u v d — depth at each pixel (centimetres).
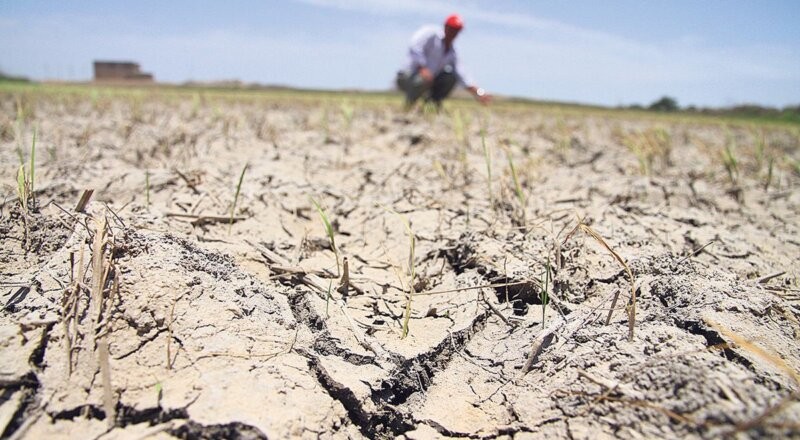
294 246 239
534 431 138
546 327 178
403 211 281
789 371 139
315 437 135
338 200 298
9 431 126
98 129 502
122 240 174
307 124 617
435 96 706
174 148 409
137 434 127
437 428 150
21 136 422
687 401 122
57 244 192
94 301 152
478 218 268
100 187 274
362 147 462
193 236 219
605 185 346
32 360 139
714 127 1116
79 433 127
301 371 153
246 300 171
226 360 146
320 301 191
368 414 148
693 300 173
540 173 389
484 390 161
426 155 416
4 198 225
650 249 224
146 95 1206
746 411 116
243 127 567
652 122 1226
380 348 169
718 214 319
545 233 238
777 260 249
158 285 160
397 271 225
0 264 183
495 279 204
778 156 555
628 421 125
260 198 277
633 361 143
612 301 185
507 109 1384
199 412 130
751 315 165
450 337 180
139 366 142
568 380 146
